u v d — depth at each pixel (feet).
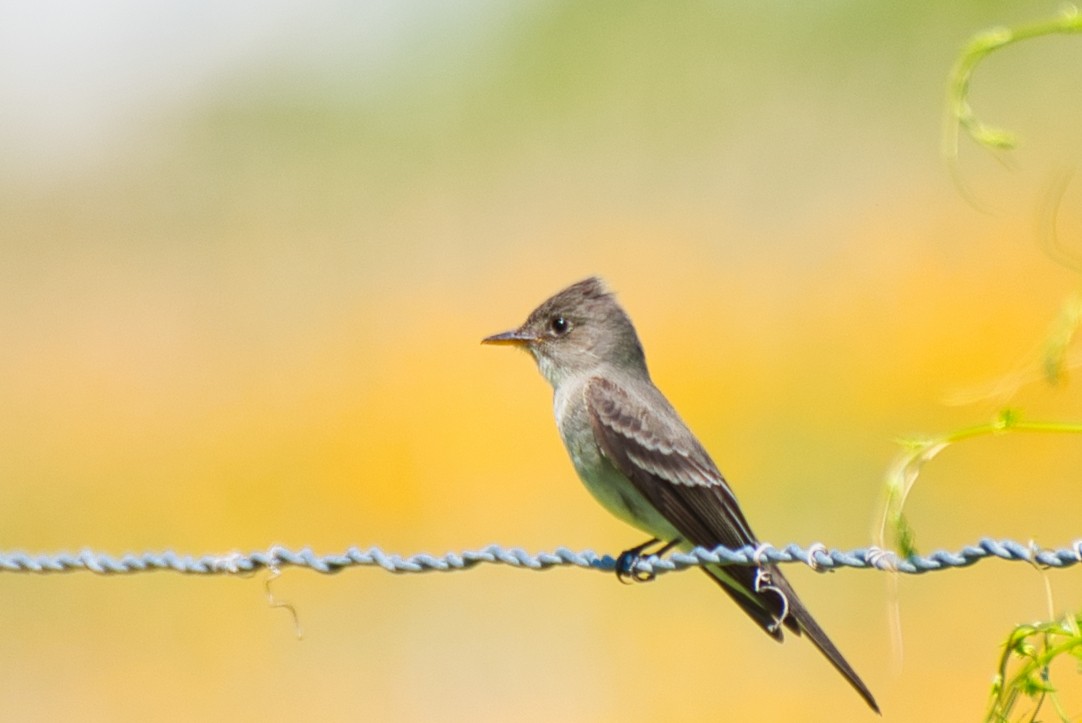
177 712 39.09
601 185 77.30
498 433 51.06
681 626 38.55
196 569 22.06
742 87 75.20
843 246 58.70
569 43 80.43
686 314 55.83
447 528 45.85
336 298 68.23
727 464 45.75
